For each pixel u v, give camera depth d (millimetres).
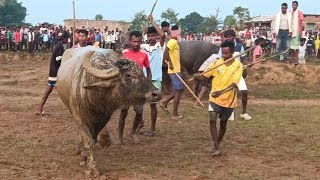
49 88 11633
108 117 7273
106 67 6793
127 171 7352
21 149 8539
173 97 12172
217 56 11898
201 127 10875
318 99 16062
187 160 8078
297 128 10844
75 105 7148
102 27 55812
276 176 7309
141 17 43750
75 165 7598
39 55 29281
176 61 11234
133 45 8742
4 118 11445
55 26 34750
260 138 9836
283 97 16266
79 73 7141
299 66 19156
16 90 16969
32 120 11266
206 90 14492
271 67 18828
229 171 7500
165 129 10578
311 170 7676
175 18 47156
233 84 8070
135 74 6531
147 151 8641
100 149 8664
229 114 8227
